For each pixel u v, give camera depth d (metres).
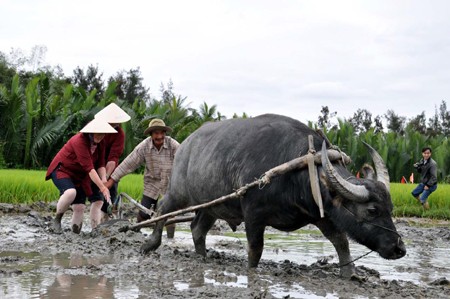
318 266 6.55
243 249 8.23
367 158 31.12
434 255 8.19
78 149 8.08
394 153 31.91
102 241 7.76
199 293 4.87
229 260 6.84
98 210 8.98
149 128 8.69
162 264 6.21
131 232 8.13
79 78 62.53
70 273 5.63
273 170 5.60
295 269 6.27
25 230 8.78
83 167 8.09
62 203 8.38
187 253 7.12
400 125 70.00
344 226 5.48
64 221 10.48
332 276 5.98
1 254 6.79
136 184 15.14
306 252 8.06
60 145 27.56
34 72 47.53
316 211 5.66
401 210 14.70
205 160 6.54
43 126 27.02
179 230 10.34
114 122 8.73
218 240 9.10
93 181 8.23
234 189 6.15
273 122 6.21
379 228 5.33
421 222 13.32
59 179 8.46
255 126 6.27
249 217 5.98
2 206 11.85
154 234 7.14
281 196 5.79
